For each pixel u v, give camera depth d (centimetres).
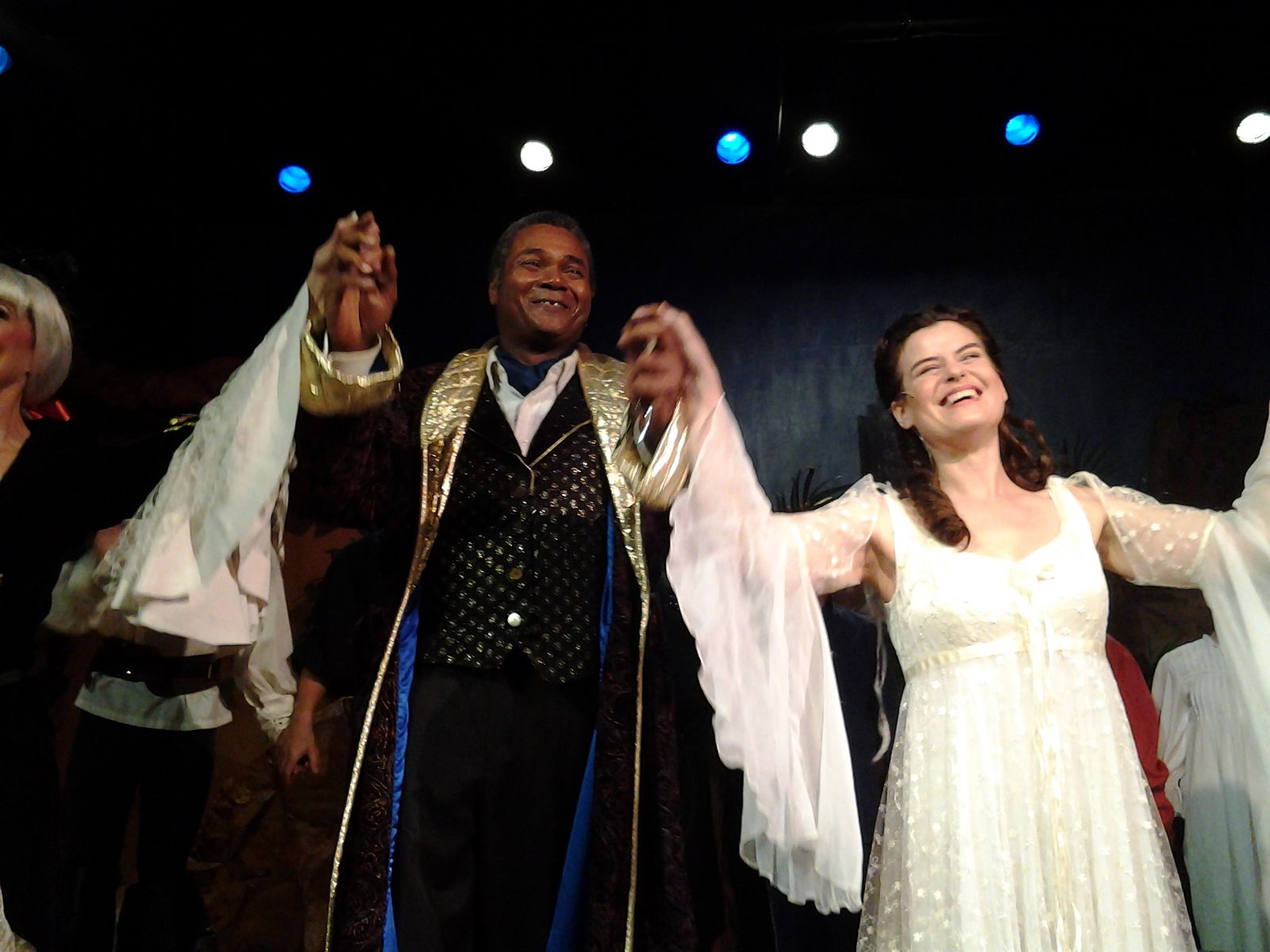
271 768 387
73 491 270
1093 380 457
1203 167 444
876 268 471
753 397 468
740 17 433
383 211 463
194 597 238
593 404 263
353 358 225
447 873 230
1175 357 456
